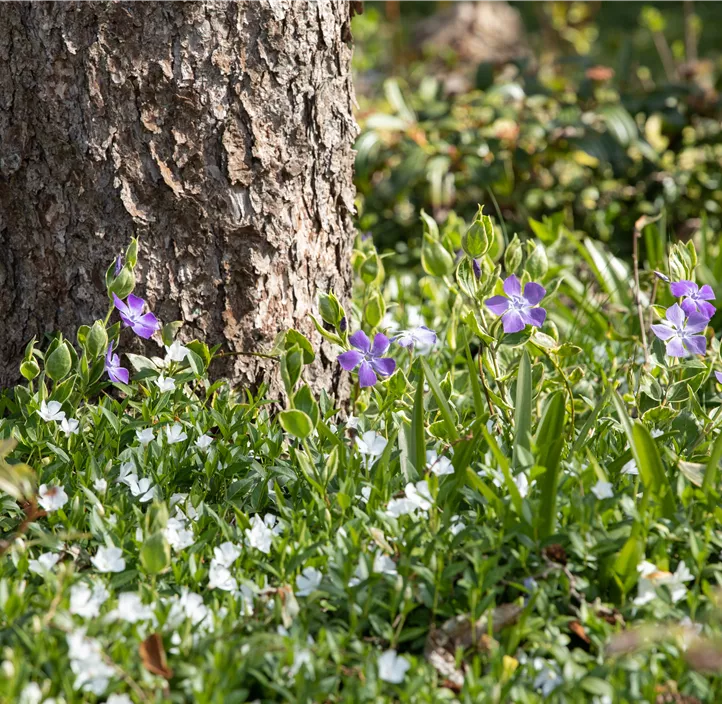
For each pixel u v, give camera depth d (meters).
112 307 2.79
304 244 3.15
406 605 2.06
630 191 5.82
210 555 2.33
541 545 2.16
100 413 2.80
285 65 2.95
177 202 2.92
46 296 3.03
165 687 1.88
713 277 4.31
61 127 2.85
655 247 4.61
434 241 3.17
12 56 2.84
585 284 4.62
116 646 1.90
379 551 2.26
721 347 3.08
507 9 10.57
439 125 5.70
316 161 3.12
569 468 2.44
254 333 3.09
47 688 1.82
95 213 2.92
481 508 2.42
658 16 7.82
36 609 2.04
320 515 2.43
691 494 2.36
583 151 5.52
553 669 1.97
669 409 2.82
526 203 5.73
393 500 2.38
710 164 5.88
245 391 3.03
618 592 2.18
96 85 2.82
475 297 2.78
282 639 1.95
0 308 3.06
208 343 3.06
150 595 2.12
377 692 1.87
